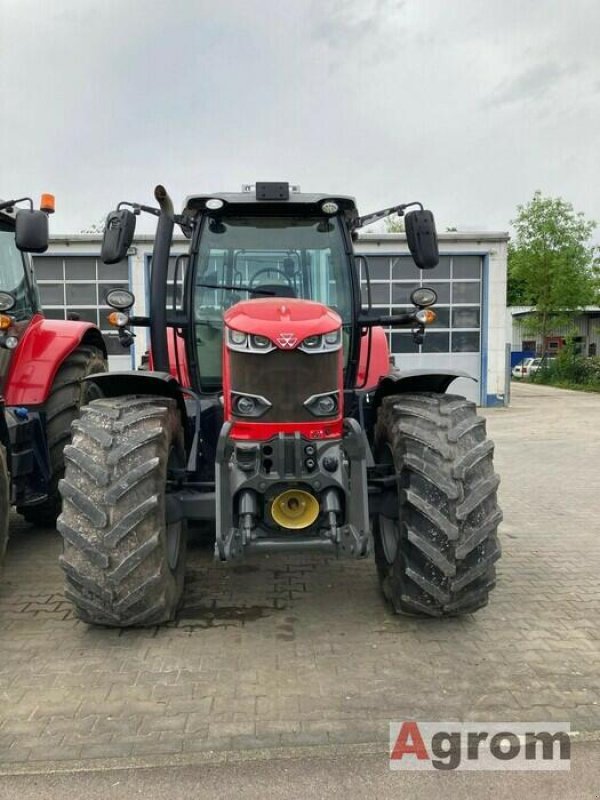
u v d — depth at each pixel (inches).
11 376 188.4
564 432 495.5
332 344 132.3
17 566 185.6
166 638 139.4
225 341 135.2
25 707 113.5
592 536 218.5
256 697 116.8
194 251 164.6
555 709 114.0
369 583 171.5
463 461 131.3
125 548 126.8
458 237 654.5
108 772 97.4
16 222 170.6
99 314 641.6
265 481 129.3
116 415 135.0
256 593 164.9
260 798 92.7
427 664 128.8
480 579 134.3
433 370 153.8
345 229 167.5
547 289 1119.0
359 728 107.9
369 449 151.7
